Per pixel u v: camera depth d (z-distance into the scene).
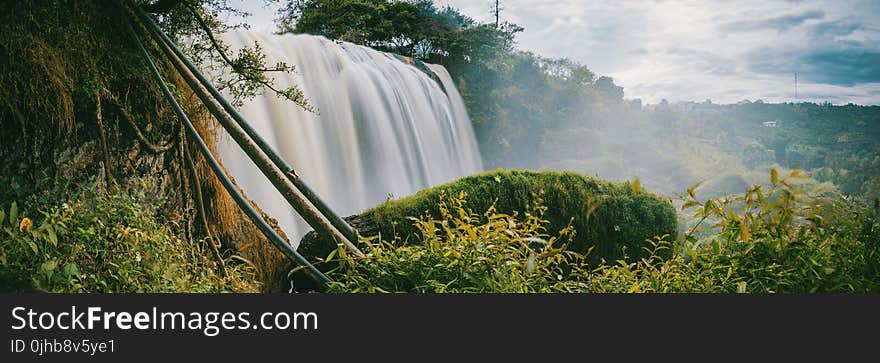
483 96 36.03
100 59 5.50
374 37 32.78
